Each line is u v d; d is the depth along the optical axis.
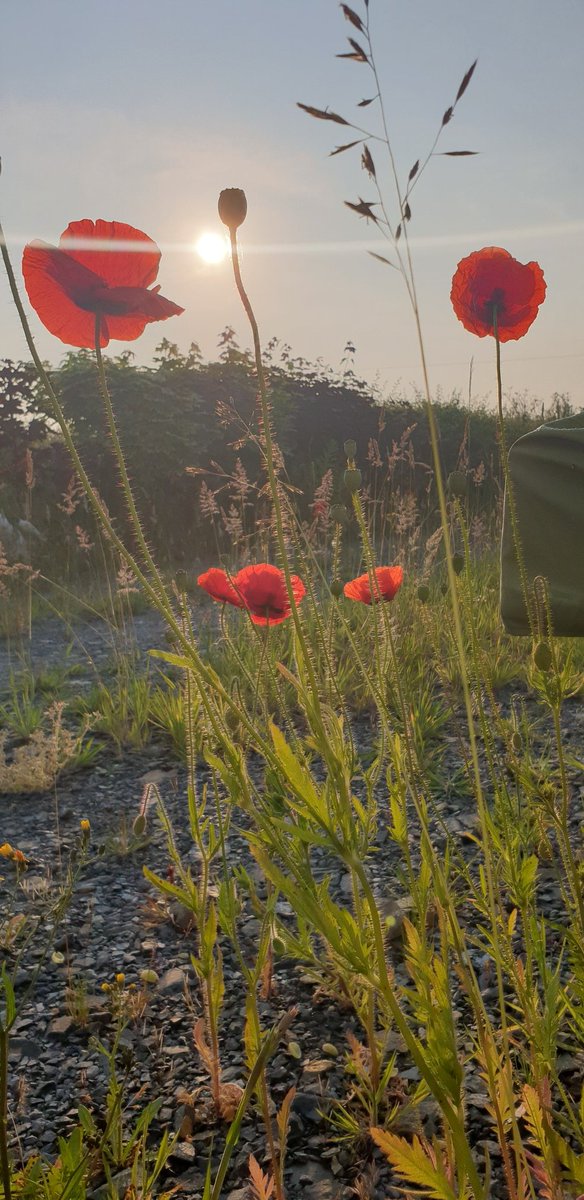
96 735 4.57
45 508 10.61
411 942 1.28
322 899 1.10
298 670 1.28
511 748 1.87
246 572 1.63
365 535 1.67
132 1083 1.97
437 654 2.09
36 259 1.15
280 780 1.50
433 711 3.99
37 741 4.06
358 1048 1.81
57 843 3.26
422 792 3.14
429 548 4.32
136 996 2.26
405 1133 1.73
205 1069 2.01
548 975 1.59
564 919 2.34
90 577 9.32
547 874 2.59
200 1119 1.85
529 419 12.83
